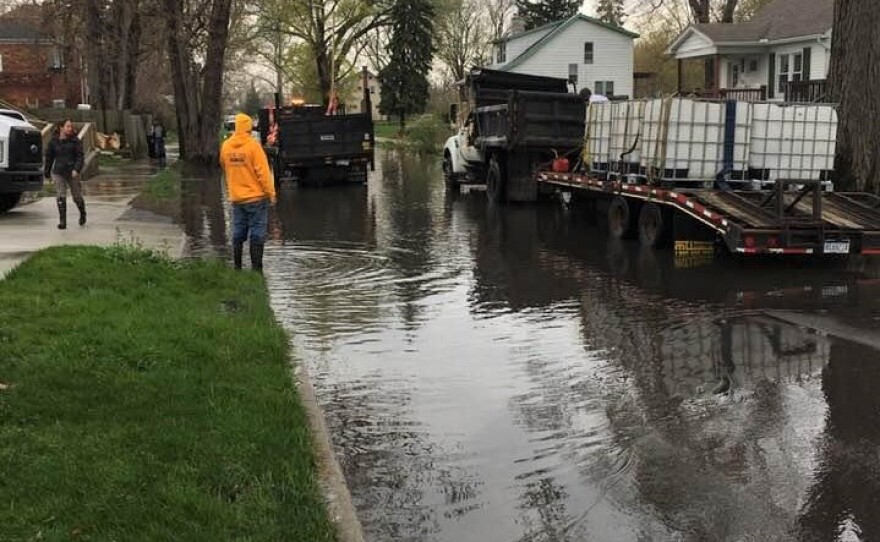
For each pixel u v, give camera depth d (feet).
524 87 77.77
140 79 216.33
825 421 19.34
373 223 56.44
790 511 14.89
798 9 107.55
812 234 37.96
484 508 15.19
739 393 21.42
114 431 15.83
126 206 59.36
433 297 32.94
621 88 174.40
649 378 22.75
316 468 15.29
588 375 23.02
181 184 84.48
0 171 47.34
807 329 27.81
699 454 17.49
